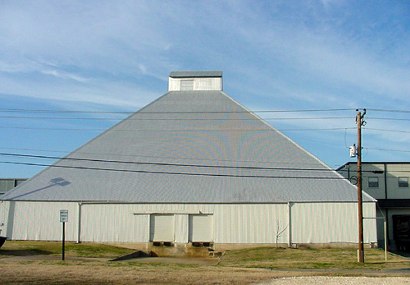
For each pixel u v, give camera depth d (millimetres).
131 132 56844
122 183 51156
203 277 26656
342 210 48125
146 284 24078
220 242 47969
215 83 64438
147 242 48281
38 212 49250
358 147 38281
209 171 51938
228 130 56906
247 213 48375
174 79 64688
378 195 64500
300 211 48250
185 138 55906
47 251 42000
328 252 44281
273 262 37781
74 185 51000
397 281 25984
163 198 49312
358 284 24859
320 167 51938
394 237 61000
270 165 52250
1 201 49438
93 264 32562
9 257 36781
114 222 48812
